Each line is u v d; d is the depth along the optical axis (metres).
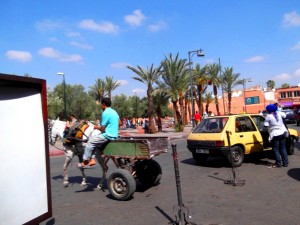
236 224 4.84
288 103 79.44
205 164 10.65
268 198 6.18
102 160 7.58
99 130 7.60
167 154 13.65
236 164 9.69
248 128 10.26
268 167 9.31
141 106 65.12
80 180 8.95
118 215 5.63
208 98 61.28
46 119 3.75
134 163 7.10
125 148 6.85
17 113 3.40
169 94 33.66
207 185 7.55
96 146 7.16
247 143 9.94
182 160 11.80
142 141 6.59
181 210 4.85
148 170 7.78
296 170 8.67
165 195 6.86
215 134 9.78
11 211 3.30
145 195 6.97
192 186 7.55
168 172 9.54
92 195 7.18
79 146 8.02
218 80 50.62
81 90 48.94
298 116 29.19
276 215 5.18
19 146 3.41
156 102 34.94
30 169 3.53
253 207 5.66
